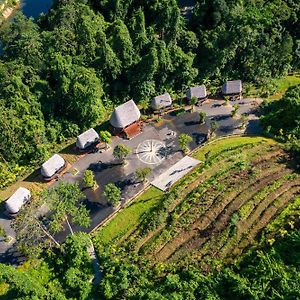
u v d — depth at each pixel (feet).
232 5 301.43
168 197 221.66
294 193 216.33
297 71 303.07
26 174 243.81
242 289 173.37
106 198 228.43
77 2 322.75
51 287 191.72
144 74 263.70
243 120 263.08
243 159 237.04
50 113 252.83
